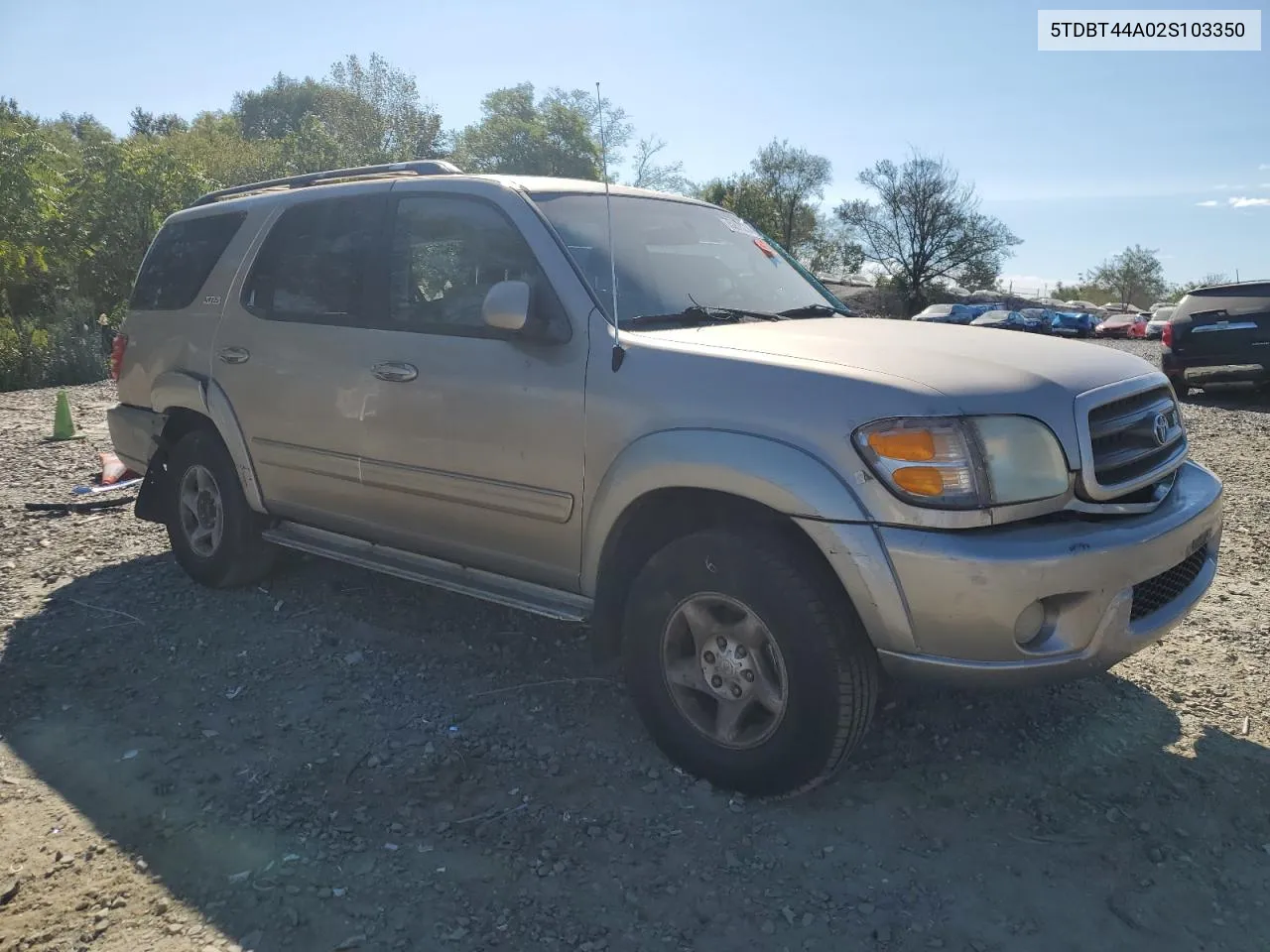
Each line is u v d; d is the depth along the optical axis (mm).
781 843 2896
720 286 3973
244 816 3035
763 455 2852
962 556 2643
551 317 3471
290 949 2461
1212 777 3209
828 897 2656
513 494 3545
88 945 2488
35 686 3961
